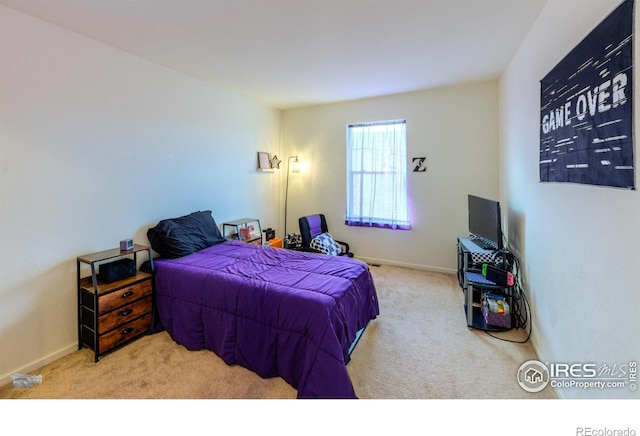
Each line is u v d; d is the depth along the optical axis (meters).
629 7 1.04
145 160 2.68
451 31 2.20
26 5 1.77
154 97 2.74
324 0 1.79
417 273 3.82
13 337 1.85
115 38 2.23
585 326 1.38
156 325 2.40
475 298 2.83
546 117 1.84
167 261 2.49
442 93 3.65
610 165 1.17
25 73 1.87
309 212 4.69
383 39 2.31
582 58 1.38
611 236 1.18
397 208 4.05
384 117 3.99
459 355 2.07
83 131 2.20
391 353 2.10
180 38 2.25
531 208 2.20
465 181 3.65
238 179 3.88
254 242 3.81
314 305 1.74
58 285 2.07
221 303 2.06
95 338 2.02
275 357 1.85
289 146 4.74
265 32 2.17
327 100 4.14
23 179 1.89
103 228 2.36
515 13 1.96
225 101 3.60
